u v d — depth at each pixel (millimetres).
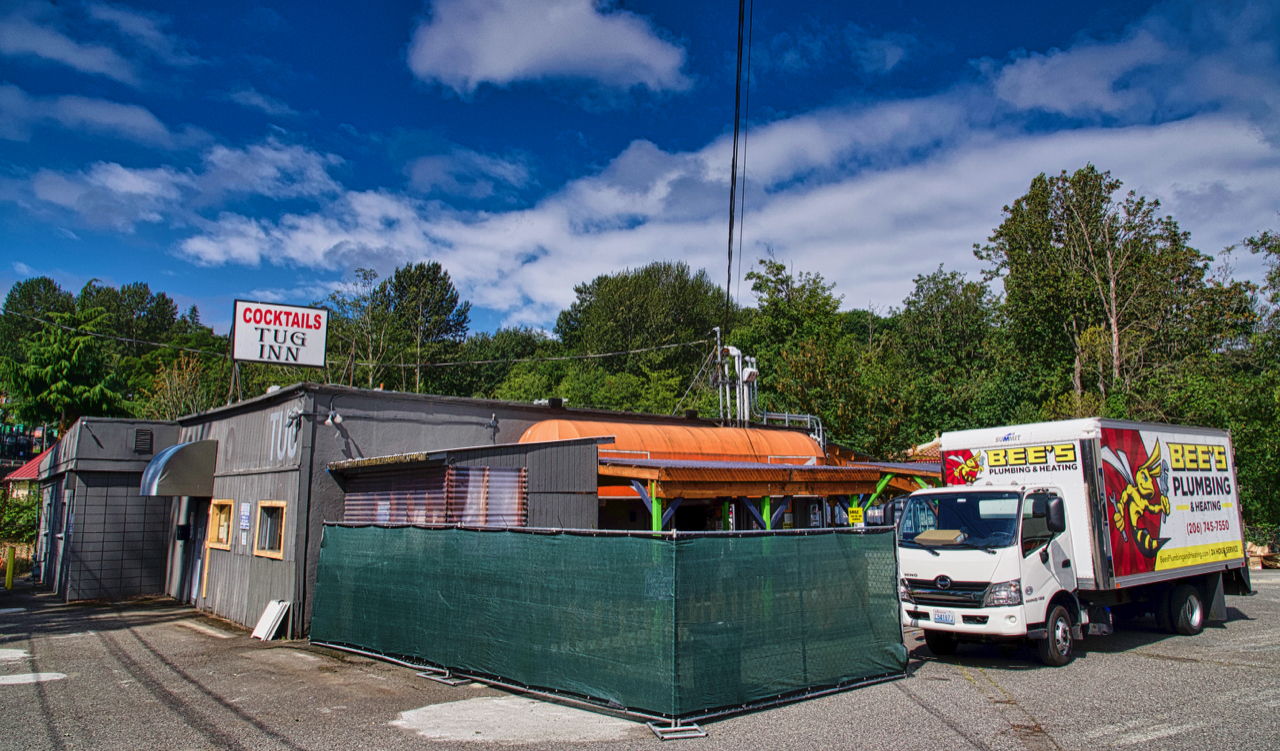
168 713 7422
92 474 19188
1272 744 6168
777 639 7543
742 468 14711
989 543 9453
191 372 41188
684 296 61594
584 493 12359
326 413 13164
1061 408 33781
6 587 22250
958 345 55812
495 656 8414
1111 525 10320
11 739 6570
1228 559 12719
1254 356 36094
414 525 9906
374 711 7402
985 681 8625
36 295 75312
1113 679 8711
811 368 30797
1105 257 40812
